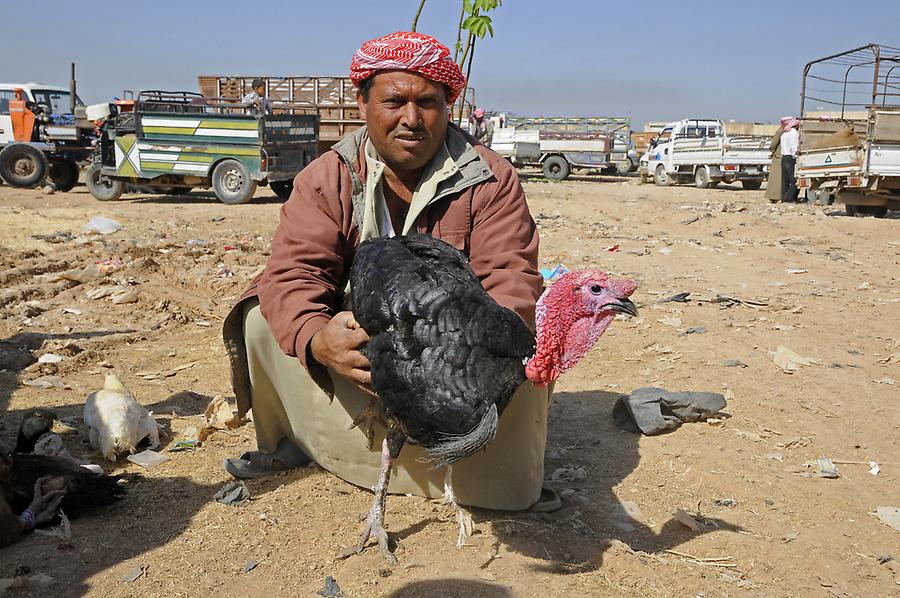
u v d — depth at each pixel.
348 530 3.70
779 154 19.17
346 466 4.08
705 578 3.37
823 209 17.55
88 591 3.20
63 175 20.12
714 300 8.23
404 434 3.34
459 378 2.97
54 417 4.91
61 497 3.75
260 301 3.73
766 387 5.59
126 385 5.89
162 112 16.36
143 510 3.90
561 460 4.52
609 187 25.30
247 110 17.48
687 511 3.95
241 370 4.21
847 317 7.69
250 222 13.55
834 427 4.98
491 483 3.80
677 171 26.47
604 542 3.59
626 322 7.26
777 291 8.98
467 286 3.13
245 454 4.40
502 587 3.23
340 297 3.92
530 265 3.78
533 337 3.12
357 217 3.83
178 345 6.99
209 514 3.84
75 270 9.16
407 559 3.45
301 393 4.03
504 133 29.34
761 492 4.15
